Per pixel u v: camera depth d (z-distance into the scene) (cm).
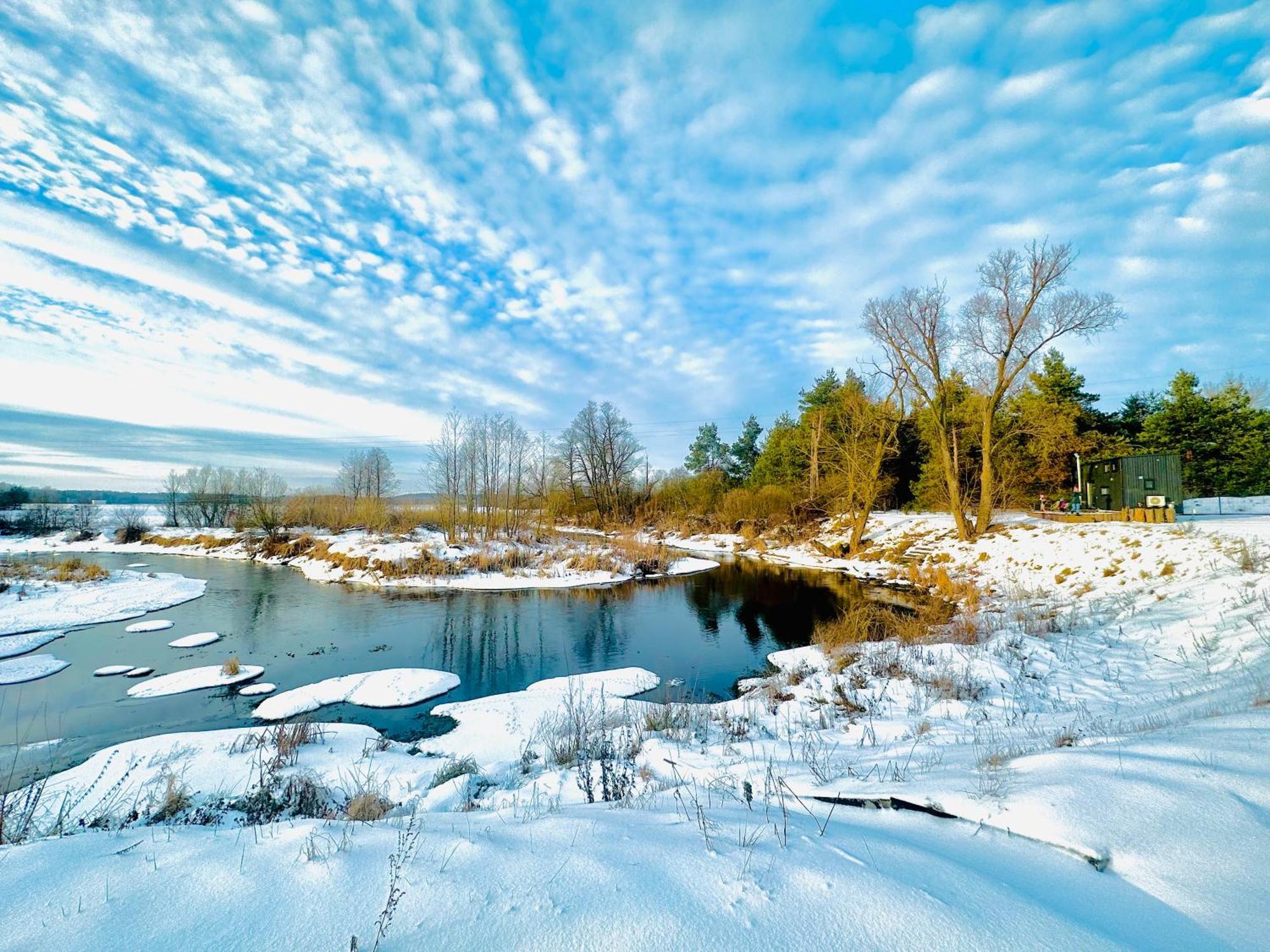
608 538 3859
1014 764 405
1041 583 1641
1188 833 273
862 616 1465
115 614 1833
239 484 4756
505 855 276
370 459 6269
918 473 3566
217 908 233
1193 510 2433
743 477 5512
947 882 247
